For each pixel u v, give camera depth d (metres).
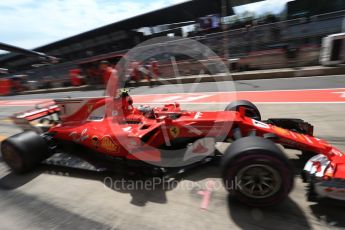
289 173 2.77
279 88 9.46
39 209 3.47
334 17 12.71
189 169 4.06
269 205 2.95
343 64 11.40
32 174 4.45
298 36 13.25
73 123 4.84
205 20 22.42
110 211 3.27
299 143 3.48
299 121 4.07
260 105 7.49
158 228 2.91
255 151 2.76
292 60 12.69
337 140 4.68
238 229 2.78
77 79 17.14
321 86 8.91
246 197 2.96
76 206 3.44
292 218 2.86
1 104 15.14
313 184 2.91
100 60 14.91
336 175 2.83
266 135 3.46
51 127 5.32
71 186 3.93
